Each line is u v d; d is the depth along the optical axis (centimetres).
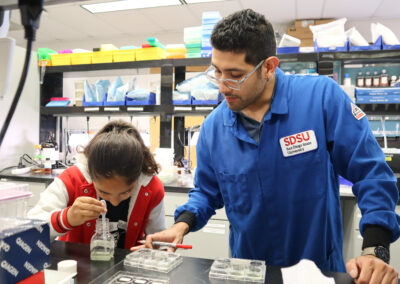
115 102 327
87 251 95
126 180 97
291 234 109
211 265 86
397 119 359
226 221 254
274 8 425
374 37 289
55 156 351
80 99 355
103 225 95
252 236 113
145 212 128
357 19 459
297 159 106
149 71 351
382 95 279
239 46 92
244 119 114
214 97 299
